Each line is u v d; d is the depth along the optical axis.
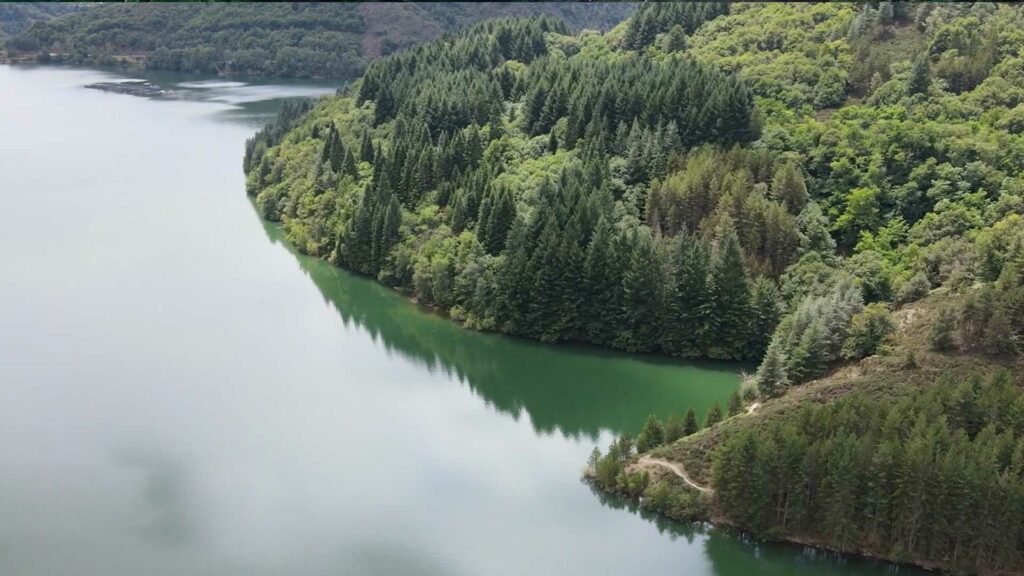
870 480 82.50
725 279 126.19
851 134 146.00
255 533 89.56
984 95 151.75
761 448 84.75
